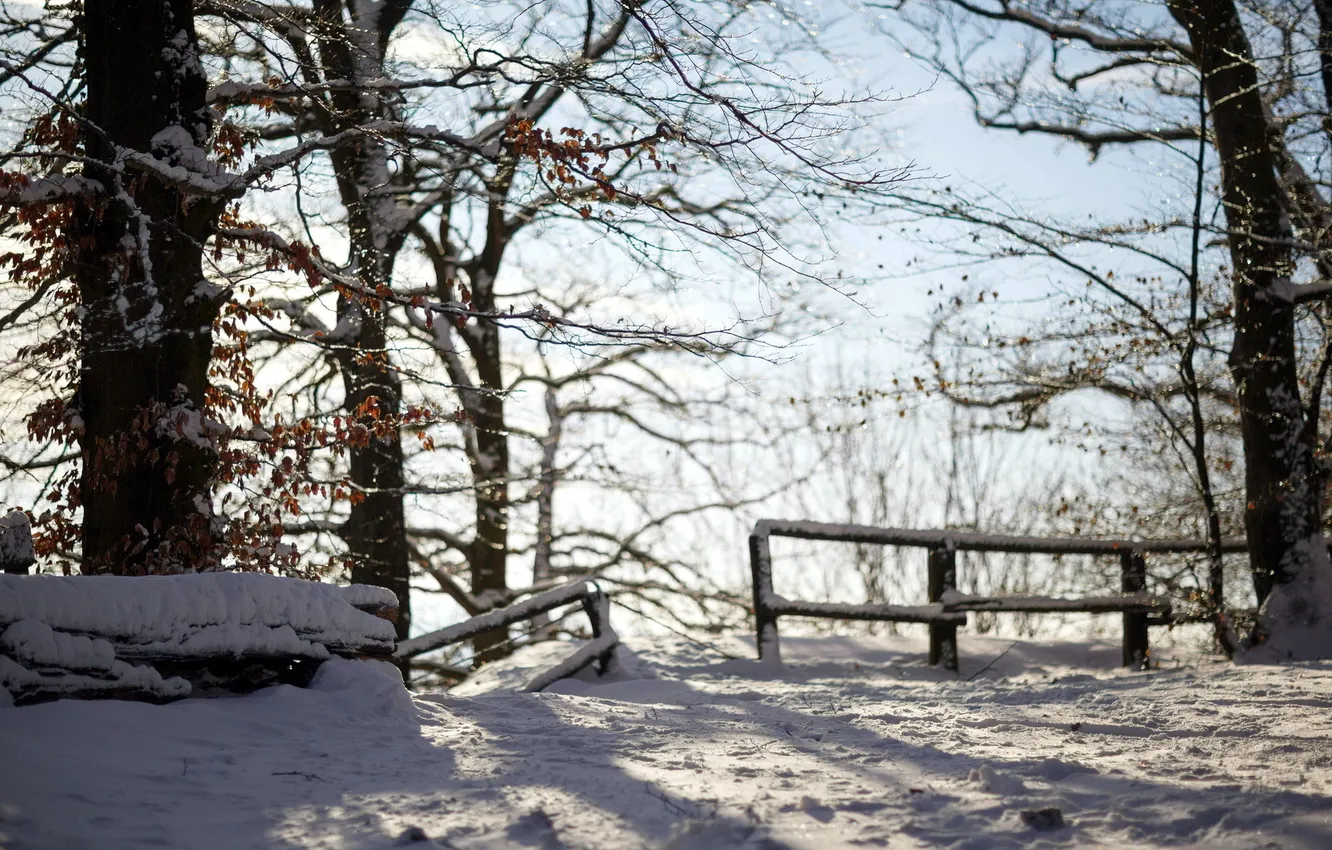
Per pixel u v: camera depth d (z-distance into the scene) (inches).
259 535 421.1
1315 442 520.4
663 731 257.9
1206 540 533.3
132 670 230.4
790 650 553.0
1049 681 424.8
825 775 204.2
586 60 426.0
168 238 373.1
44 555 400.5
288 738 230.7
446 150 485.4
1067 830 163.6
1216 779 197.3
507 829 165.6
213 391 434.0
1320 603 498.0
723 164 422.0
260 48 485.1
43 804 172.1
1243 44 524.4
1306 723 265.3
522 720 272.7
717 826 160.7
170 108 377.7
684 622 847.1
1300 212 553.3
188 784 190.7
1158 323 519.2
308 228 434.9
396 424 439.8
